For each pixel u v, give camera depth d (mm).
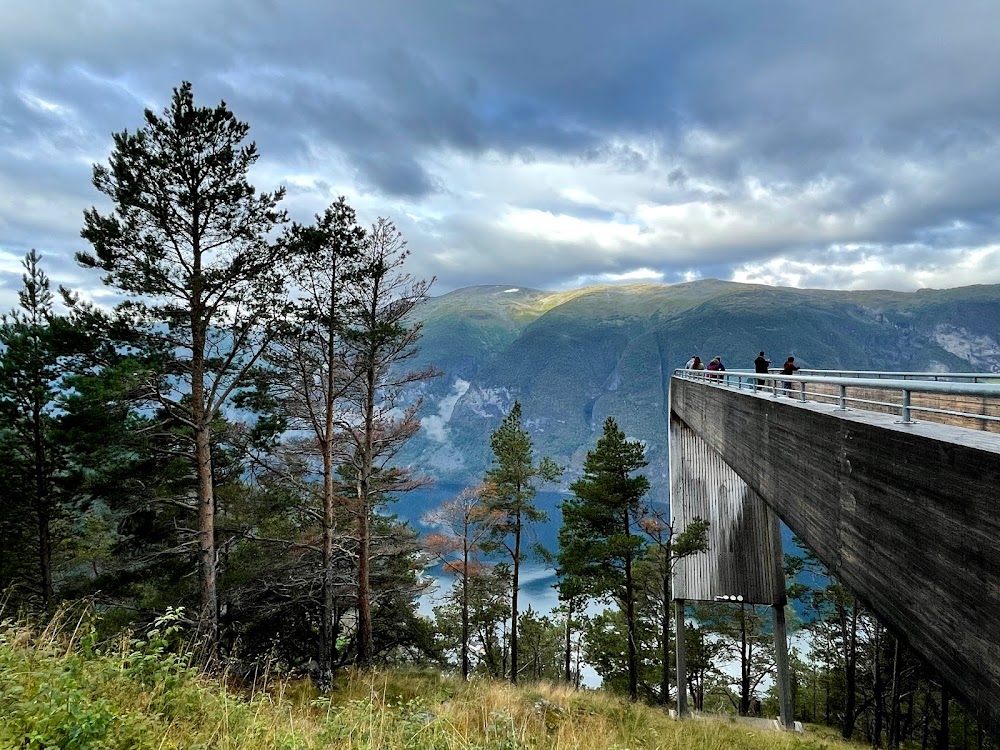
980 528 3822
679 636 18031
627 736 8914
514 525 22812
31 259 12570
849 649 24156
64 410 11578
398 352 13742
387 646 17781
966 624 4000
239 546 16250
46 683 3316
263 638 14703
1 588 12445
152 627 10383
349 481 16531
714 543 18609
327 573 12633
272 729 4273
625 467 19062
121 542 13461
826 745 11930
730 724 14414
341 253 11844
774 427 9297
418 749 4418
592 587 19047
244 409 12828
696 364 20750
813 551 7418
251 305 10758
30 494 13422
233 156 10539
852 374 10258
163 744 3354
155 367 10523
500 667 30844
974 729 24094
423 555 19094
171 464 13094
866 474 5672
